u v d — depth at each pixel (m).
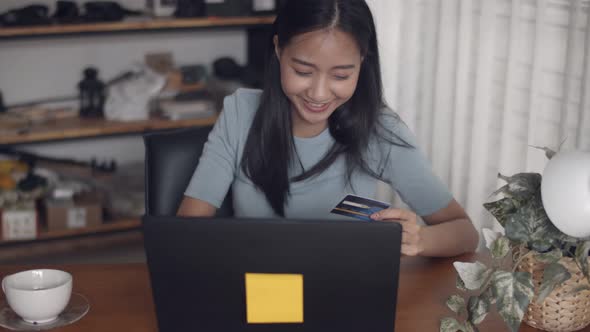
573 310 1.27
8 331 1.32
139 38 3.58
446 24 2.51
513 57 2.23
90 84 3.34
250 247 1.16
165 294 1.21
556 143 2.16
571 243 1.26
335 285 1.19
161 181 1.81
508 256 1.58
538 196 1.27
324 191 1.82
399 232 1.15
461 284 1.31
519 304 1.19
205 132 1.88
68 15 3.17
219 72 3.58
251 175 1.77
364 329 1.23
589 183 1.15
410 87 2.72
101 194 3.35
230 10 3.38
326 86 1.50
